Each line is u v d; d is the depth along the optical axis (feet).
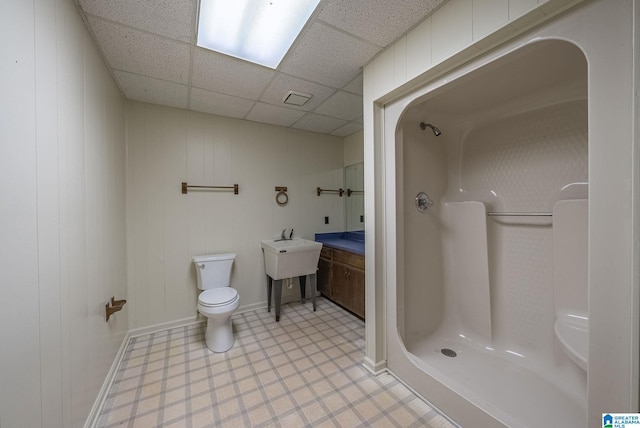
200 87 6.79
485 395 4.62
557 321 4.85
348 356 6.41
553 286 5.19
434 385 4.68
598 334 2.70
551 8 3.00
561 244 4.93
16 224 2.46
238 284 9.21
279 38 4.93
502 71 4.50
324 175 11.09
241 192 9.24
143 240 7.68
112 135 6.07
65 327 3.41
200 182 8.52
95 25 4.44
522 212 5.72
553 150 5.26
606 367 2.66
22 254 2.55
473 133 6.72
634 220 2.41
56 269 3.22
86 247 4.25
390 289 5.66
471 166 6.76
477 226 6.33
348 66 5.88
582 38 2.83
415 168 6.41
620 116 2.56
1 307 2.23
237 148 9.15
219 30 4.70
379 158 5.69
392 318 5.64
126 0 3.94
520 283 5.74
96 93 4.96
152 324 7.80
